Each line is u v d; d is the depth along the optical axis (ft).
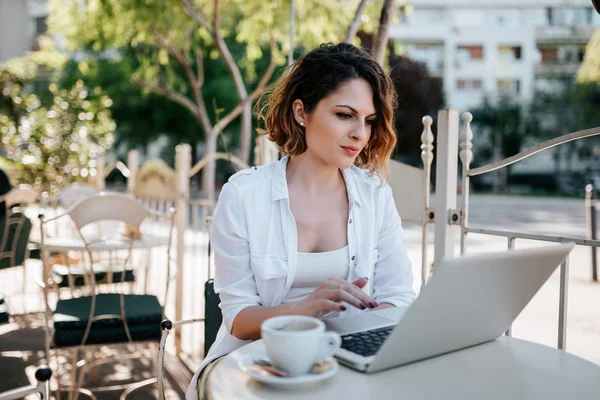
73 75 54.54
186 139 68.18
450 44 104.42
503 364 3.54
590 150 92.12
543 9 102.47
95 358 10.47
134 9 28.45
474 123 99.14
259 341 3.76
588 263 18.95
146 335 8.23
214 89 54.29
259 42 29.50
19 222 11.41
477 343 3.87
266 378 2.98
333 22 23.67
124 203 8.54
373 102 4.81
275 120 5.10
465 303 3.28
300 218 4.85
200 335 12.51
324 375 3.05
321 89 4.59
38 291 15.80
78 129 26.53
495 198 72.43
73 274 11.31
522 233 6.16
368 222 5.08
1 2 80.23
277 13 24.30
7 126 26.12
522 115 96.32
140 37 31.37
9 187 14.06
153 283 16.38
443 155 7.00
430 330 3.30
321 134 4.64
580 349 9.88
